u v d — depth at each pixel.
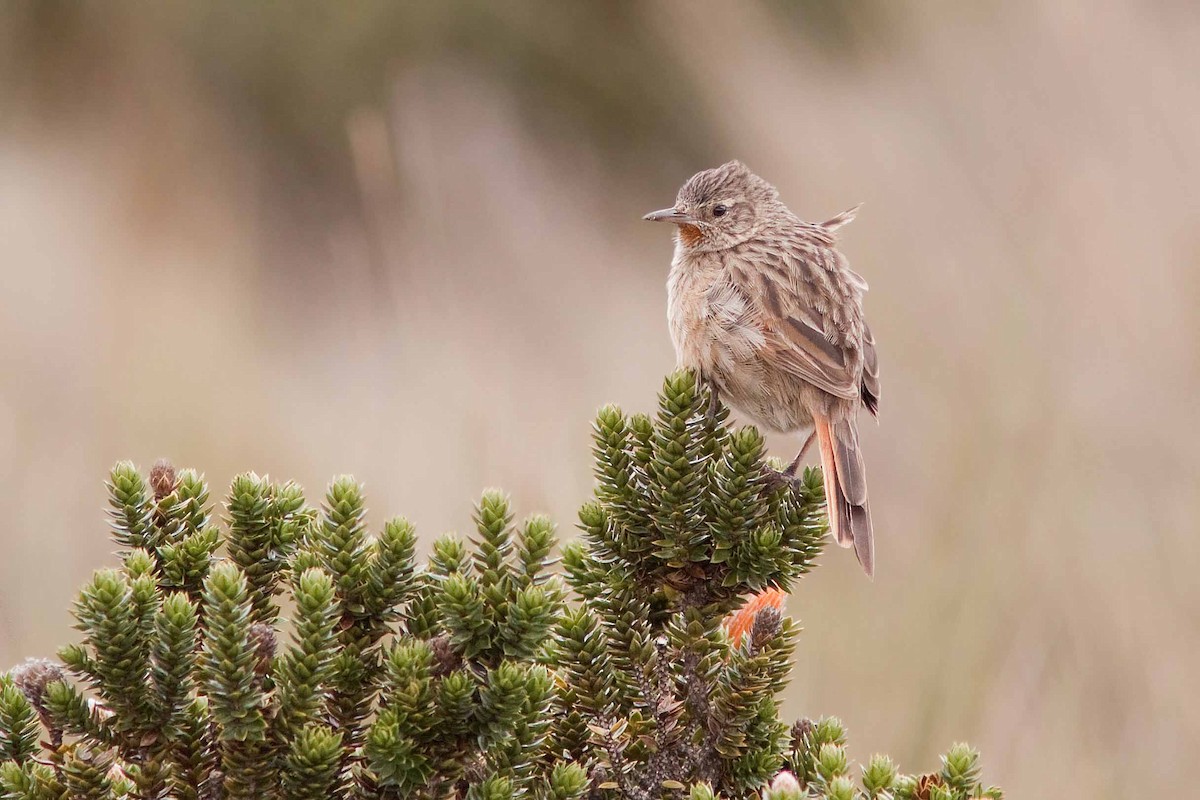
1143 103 13.84
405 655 4.27
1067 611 10.05
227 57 25.14
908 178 14.59
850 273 8.88
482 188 16.83
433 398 12.66
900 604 10.12
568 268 16.91
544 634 4.38
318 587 4.23
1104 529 10.56
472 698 4.35
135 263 17.69
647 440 5.27
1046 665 9.73
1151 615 10.02
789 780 4.01
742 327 8.12
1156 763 9.40
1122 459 11.17
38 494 11.62
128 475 4.74
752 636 4.75
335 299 22.20
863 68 16.98
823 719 5.17
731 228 8.90
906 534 10.96
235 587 4.15
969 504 10.77
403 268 15.09
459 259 15.98
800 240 8.87
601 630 4.93
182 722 4.25
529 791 4.48
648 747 4.78
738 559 5.09
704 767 4.79
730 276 8.44
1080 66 14.36
